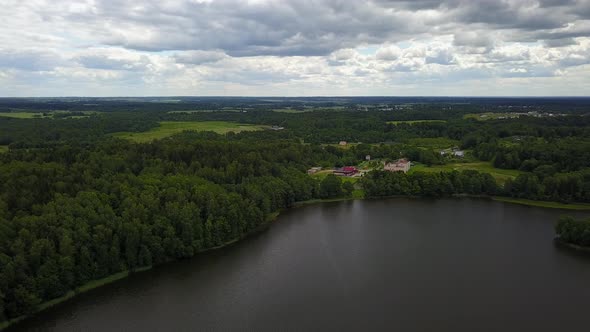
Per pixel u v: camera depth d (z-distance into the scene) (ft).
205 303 379.55
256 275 434.30
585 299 382.83
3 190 439.22
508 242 524.93
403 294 393.50
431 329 338.34
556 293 393.29
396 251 497.05
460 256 480.64
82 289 398.21
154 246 450.71
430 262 463.83
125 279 422.41
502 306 371.15
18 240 371.35
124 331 338.34
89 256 406.82
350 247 510.17
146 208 472.03
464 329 337.93
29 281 359.46
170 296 391.65
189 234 479.00
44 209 422.82
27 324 347.15
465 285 409.90
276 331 337.52
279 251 498.69
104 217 437.17
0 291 344.69
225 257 480.23
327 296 390.63
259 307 372.58
